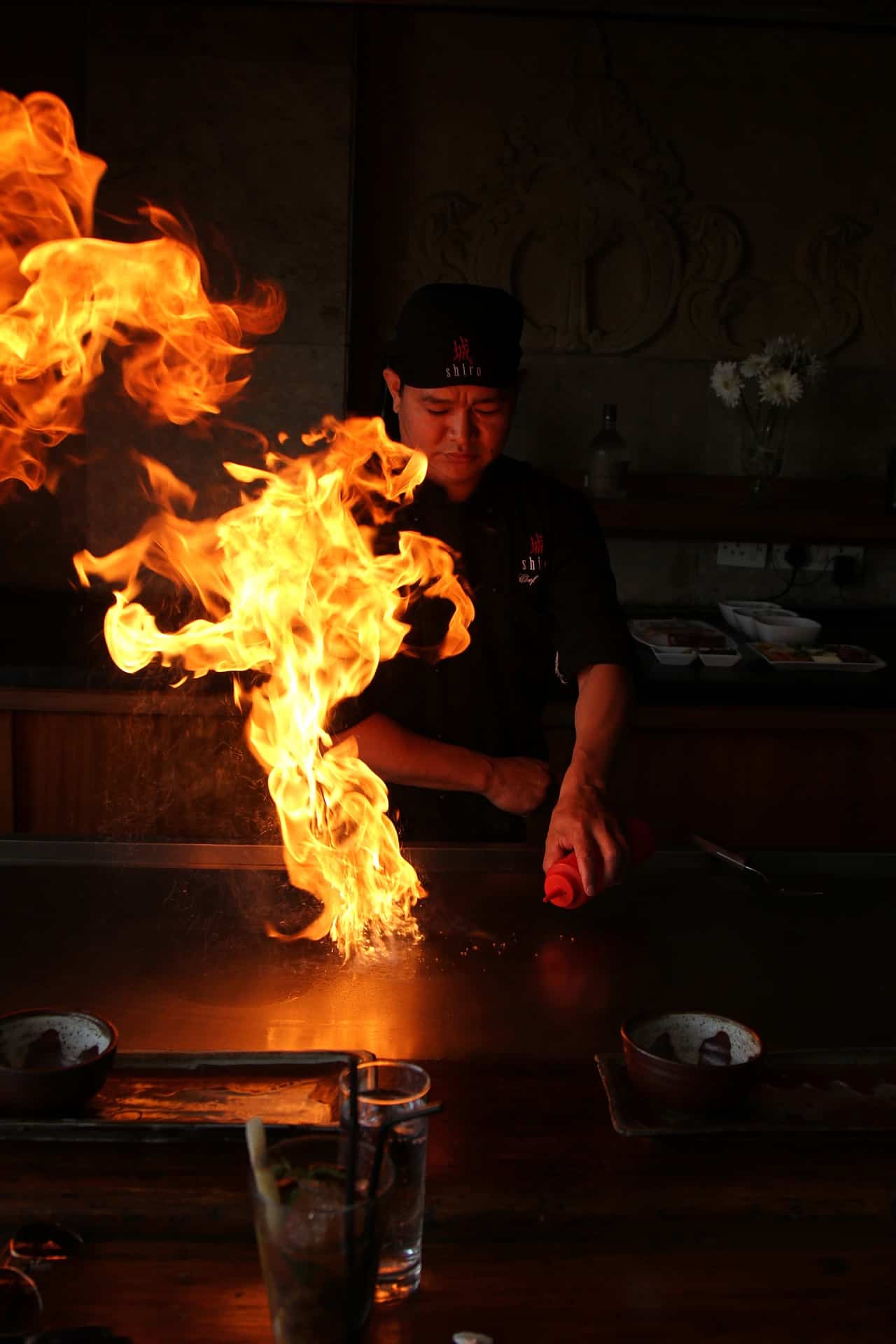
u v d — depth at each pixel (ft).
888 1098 3.99
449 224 11.66
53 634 10.52
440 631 7.10
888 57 11.66
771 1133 3.78
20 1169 3.53
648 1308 3.12
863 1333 3.05
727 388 11.55
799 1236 3.42
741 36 11.52
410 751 6.54
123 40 10.67
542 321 11.93
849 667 10.48
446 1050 4.26
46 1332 2.86
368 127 11.46
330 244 11.10
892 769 10.30
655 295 11.91
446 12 11.25
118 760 9.77
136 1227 3.34
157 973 4.73
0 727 9.67
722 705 10.11
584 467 12.29
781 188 11.85
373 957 4.93
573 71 11.48
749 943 5.19
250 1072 4.00
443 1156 3.65
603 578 7.16
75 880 5.58
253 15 10.71
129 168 10.89
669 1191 3.54
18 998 4.49
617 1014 4.57
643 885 5.76
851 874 5.98
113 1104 3.77
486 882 5.72
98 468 11.32
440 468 6.56
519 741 7.35
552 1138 3.77
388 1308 3.09
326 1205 2.87
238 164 10.93
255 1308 3.06
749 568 12.62
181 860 5.83
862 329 12.13
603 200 11.71
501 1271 3.24
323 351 11.27
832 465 12.41
